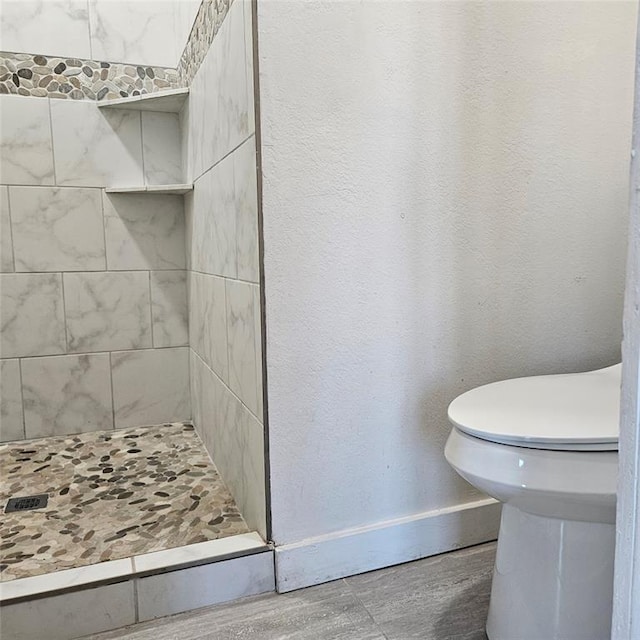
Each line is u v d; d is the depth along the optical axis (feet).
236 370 4.39
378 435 4.02
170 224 6.59
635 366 1.49
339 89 3.63
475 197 4.12
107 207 6.32
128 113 6.31
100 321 6.44
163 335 6.72
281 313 3.65
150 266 6.57
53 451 5.96
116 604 3.47
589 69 4.39
